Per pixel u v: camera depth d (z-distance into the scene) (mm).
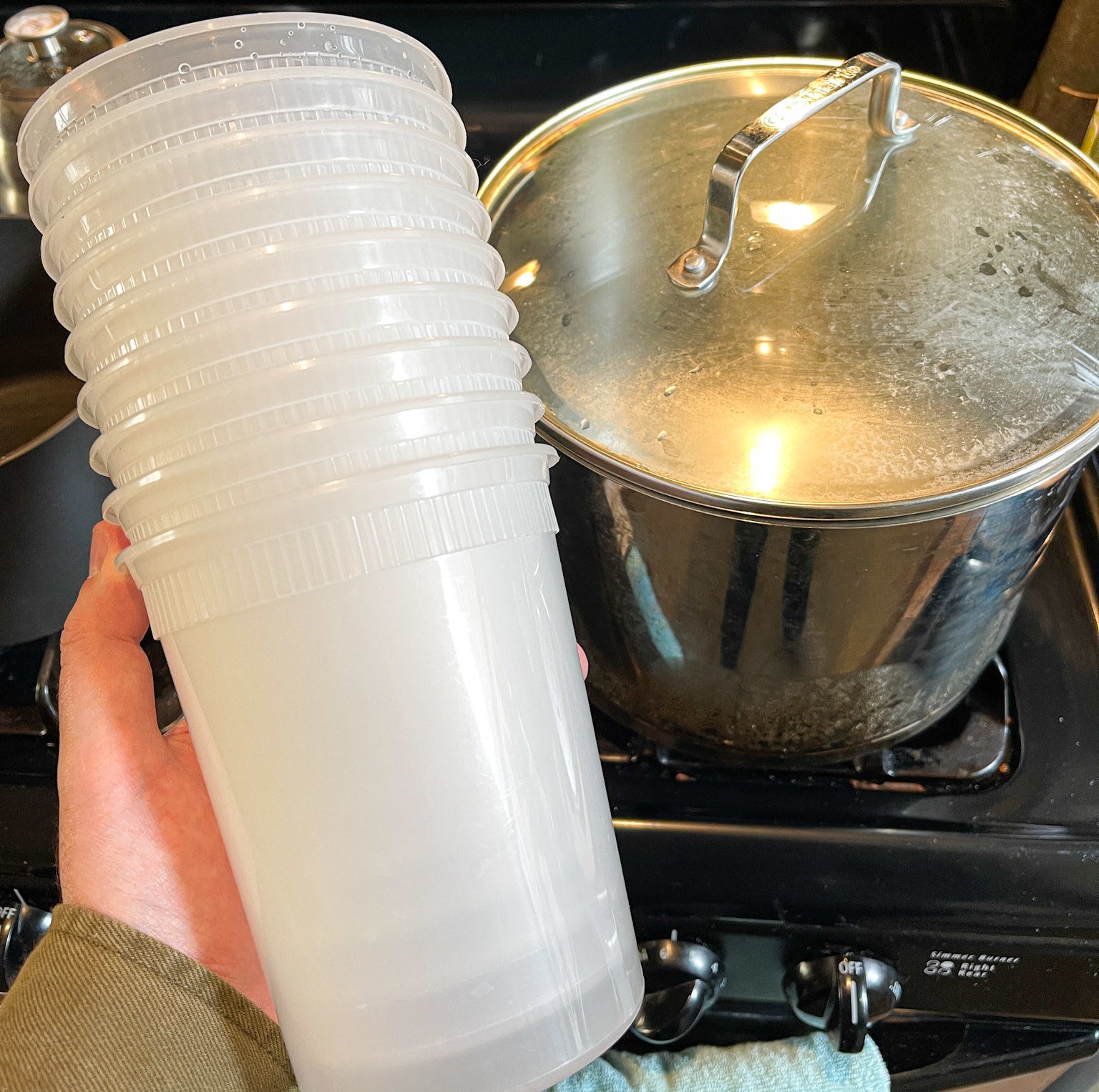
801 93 400
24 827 483
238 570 280
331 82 291
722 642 435
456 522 287
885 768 499
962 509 356
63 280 301
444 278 298
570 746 318
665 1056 488
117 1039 332
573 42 764
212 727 295
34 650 559
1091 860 451
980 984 469
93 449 312
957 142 457
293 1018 313
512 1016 304
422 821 289
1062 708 513
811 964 457
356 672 281
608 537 416
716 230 398
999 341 386
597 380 397
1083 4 604
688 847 467
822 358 385
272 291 277
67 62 674
